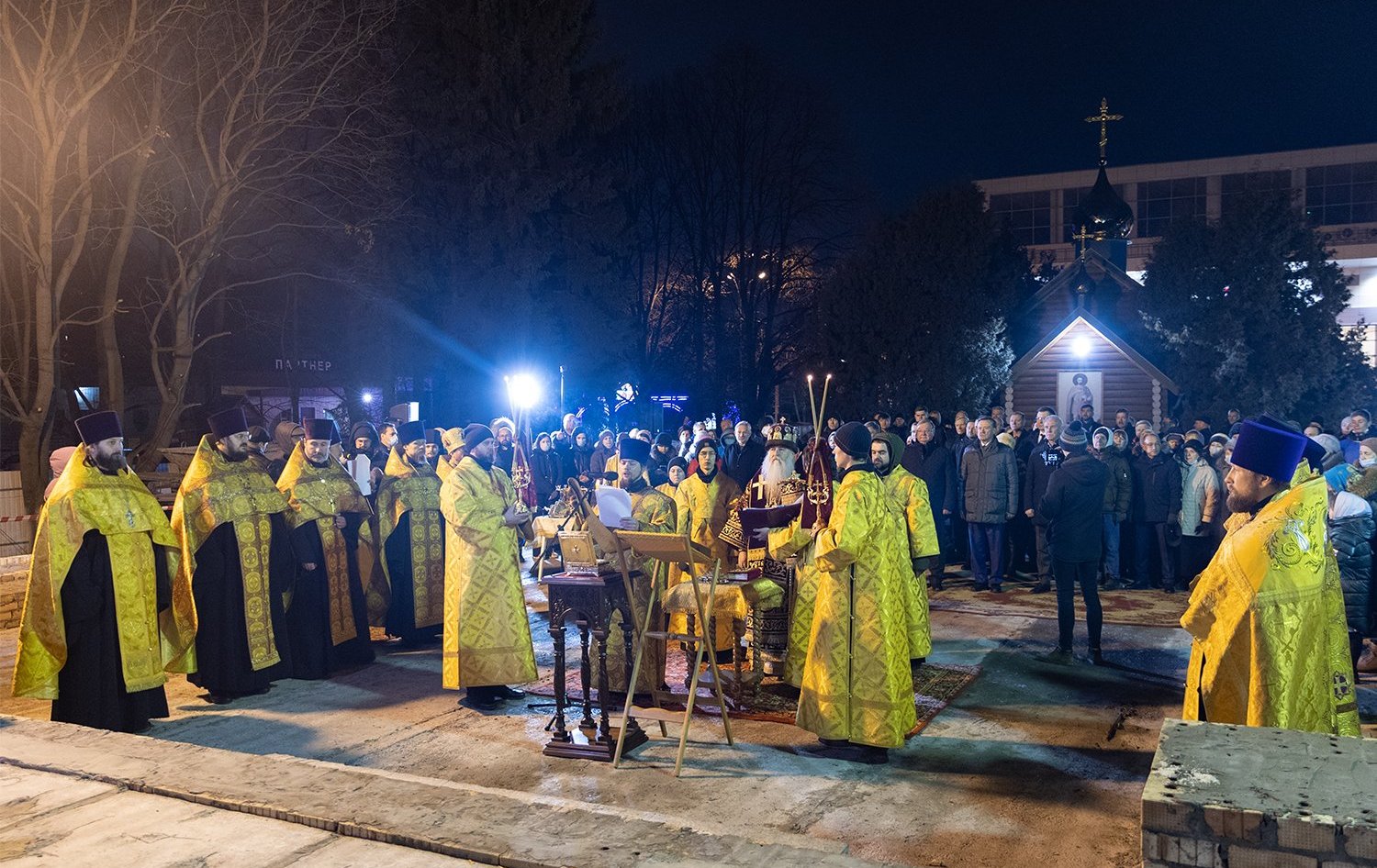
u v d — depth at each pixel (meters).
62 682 6.70
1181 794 2.33
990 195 56.69
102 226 18.19
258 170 19.44
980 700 7.48
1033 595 11.80
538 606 11.23
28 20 14.52
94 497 6.74
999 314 25.22
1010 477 11.94
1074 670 8.34
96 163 17.91
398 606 9.63
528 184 25.92
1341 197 50.69
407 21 25.30
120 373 17.62
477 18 25.41
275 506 8.11
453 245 25.53
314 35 19.41
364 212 23.19
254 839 3.69
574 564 6.38
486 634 7.26
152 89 17.69
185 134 19.36
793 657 7.32
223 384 33.09
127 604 6.85
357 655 8.99
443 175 25.66
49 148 14.81
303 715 7.33
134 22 14.94
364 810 3.88
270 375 33.91
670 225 39.22
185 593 7.42
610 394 29.69
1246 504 4.47
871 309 24.97
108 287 17.30
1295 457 4.33
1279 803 2.27
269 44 18.47
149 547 7.04
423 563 9.66
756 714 6.99
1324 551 4.33
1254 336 24.27
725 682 7.74
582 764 6.10
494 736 6.72
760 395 39.12
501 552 7.36
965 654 8.87
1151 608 10.91
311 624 8.37
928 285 24.44
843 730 6.05
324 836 3.71
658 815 3.88
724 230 38.53
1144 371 25.27
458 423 26.47
